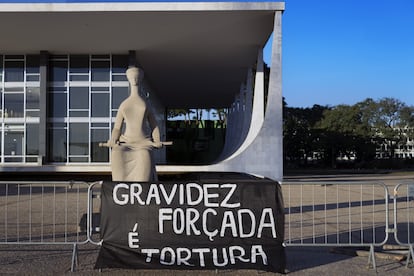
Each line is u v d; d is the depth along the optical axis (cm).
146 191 653
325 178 3406
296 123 6444
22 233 943
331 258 735
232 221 647
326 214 1245
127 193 652
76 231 962
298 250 794
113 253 639
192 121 5806
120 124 964
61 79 2945
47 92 2916
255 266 632
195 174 2525
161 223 647
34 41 2634
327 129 6241
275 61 2288
